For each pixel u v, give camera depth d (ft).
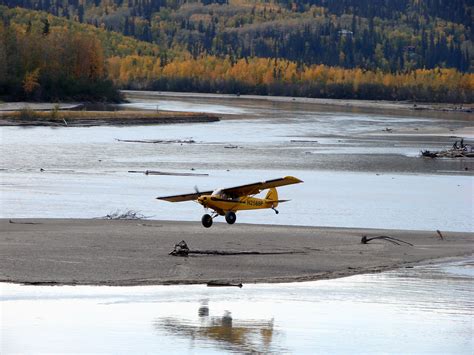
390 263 320.70
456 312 243.60
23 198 535.60
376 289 273.54
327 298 259.60
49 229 379.35
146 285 270.46
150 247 335.67
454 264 323.37
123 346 201.16
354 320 231.91
